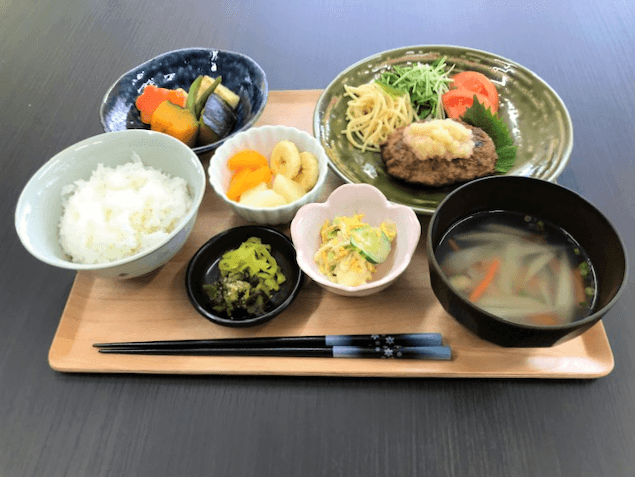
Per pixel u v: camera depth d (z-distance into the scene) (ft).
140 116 1.41
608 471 0.83
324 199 1.24
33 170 1.40
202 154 1.34
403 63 1.46
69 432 0.93
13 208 1.31
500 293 0.94
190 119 1.29
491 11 1.78
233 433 0.91
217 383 0.97
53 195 1.08
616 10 1.74
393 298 1.04
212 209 1.24
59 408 0.96
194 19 1.85
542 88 1.30
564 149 1.18
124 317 1.05
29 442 0.92
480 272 0.97
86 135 1.49
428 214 1.09
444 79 1.41
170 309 1.06
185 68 1.48
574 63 1.57
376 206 1.08
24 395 0.98
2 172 1.40
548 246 0.97
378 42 1.69
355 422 0.91
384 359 0.95
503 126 1.23
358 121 1.37
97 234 1.03
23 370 1.01
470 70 1.43
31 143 1.47
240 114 1.42
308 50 1.69
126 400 0.96
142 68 1.42
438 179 1.19
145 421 0.93
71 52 1.76
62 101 1.60
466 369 0.92
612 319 1.01
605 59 1.58
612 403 0.90
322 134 1.28
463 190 0.94
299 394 0.95
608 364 0.92
